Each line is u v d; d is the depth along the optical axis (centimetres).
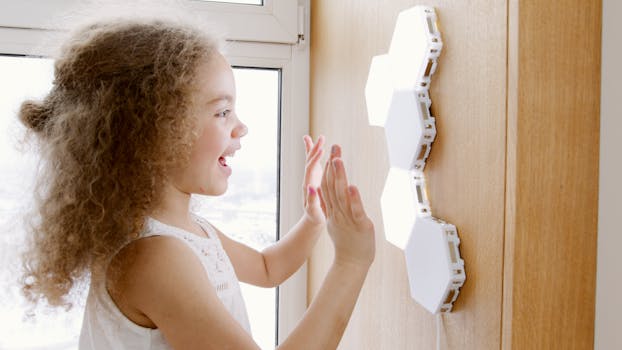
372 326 104
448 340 75
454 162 73
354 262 79
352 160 113
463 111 70
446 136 75
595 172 60
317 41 138
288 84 145
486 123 65
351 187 77
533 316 61
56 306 82
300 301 150
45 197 80
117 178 78
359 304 112
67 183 78
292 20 142
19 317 129
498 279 63
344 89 117
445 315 76
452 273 70
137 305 76
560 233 60
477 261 68
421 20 76
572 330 61
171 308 74
